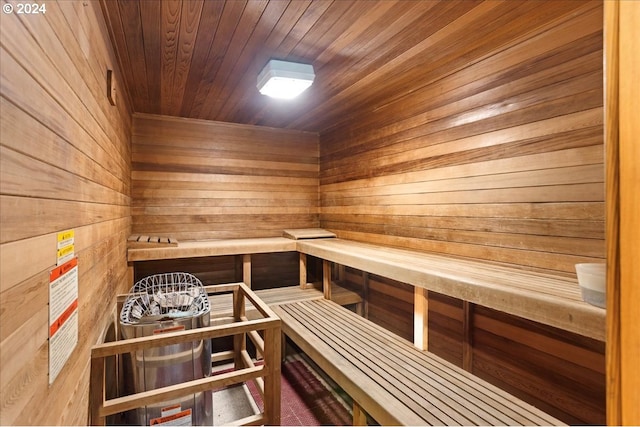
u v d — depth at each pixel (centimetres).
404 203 263
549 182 161
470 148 205
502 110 185
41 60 74
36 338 70
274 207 373
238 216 355
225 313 233
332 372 173
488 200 193
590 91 146
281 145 378
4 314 56
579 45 150
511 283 141
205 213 340
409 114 258
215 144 346
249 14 157
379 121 294
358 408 155
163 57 198
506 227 183
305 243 307
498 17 157
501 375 193
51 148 80
